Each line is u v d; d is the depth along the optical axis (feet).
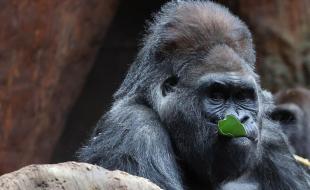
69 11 89.20
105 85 111.34
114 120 44.75
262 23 96.12
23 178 28.22
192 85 43.34
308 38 97.55
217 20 44.27
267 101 47.67
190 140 43.65
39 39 87.81
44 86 89.40
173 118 43.86
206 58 43.45
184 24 44.32
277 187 47.16
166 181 42.45
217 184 43.91
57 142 97.71
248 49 44.34
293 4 97.19
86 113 110.42
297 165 48.19
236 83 42.52
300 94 76.69
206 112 42.96
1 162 88.33
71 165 29.12
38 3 87.30
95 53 93.56
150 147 43.04
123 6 110.63
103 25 92.79
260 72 97.09
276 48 97.09
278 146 47.57
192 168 44.32
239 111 42.50
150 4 110.52
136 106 44.86
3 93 87.20
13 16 86.48
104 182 29.12
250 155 42.70
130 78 46.80
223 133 41.14
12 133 88.28
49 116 90.68
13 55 87.04
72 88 92.43
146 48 46.01
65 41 89.71
